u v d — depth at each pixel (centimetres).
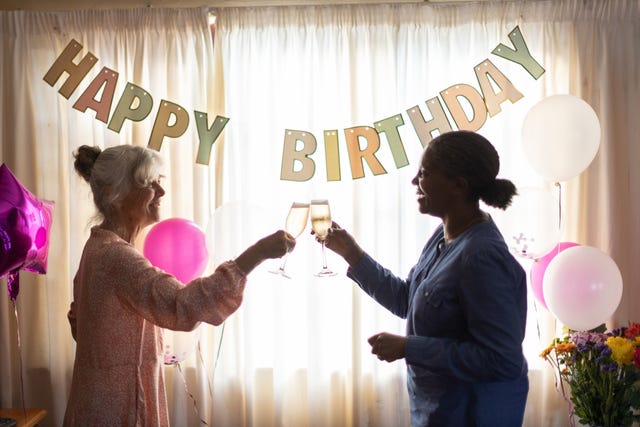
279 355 284
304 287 287
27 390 290
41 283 291
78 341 161
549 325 279
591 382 223
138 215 167
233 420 288
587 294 227
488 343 148
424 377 162
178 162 286
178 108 267
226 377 286
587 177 276
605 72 274
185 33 286
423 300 160
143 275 153
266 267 220
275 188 286
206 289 152
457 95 267
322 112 285
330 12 283
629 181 277
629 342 211
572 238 278
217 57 286
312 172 269
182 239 226
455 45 282
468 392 156
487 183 160
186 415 288
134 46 287
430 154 163
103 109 266
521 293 157
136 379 157
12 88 285
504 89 270
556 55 278
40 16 285
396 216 283
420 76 282
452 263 156
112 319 156
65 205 290
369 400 288
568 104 237
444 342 154
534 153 242
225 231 227
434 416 159
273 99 285
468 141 160
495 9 279
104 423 154
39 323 291
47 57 288
